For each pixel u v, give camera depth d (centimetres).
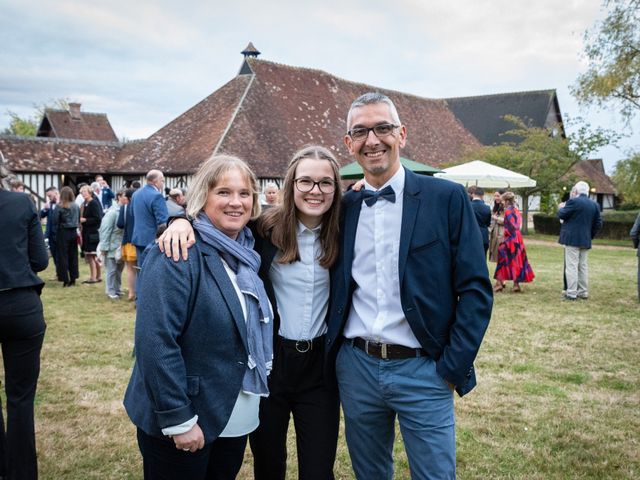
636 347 592
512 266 937
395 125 222
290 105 2414
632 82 2128
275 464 250
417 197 220
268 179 2038
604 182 4041
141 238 697
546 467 331
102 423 387
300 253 235
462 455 346
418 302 214
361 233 228
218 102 2330
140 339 182
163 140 2325
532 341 618
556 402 434
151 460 198
